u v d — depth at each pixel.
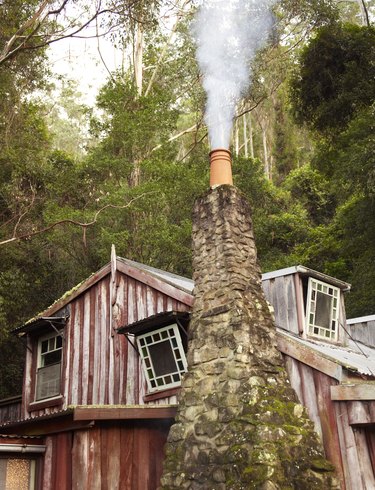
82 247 18.47
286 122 39.00
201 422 7.13
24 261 18.47
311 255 22.23
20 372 18.14
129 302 10.59
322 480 6.53
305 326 9.11
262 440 6.42
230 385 7.10
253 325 7.59
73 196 19.83
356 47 17.69
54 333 12.02
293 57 19.84
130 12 12.06
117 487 7.15
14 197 18.08
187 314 8.75
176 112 20.77
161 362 9.40
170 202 18.69
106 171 19.61
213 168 9.15
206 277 8.20
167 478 7.03
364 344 11.34
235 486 6.25
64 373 11.27
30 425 8.04
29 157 19.48
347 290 10.20
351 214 17.36
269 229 24.47
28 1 14.53
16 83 20.75
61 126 34.28
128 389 9.95
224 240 8.20
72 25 11.82
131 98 20.59
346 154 16.19
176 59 22.92
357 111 17.89
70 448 7.35
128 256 17.47
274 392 7.11
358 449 6.86
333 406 7.17
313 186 30.72
